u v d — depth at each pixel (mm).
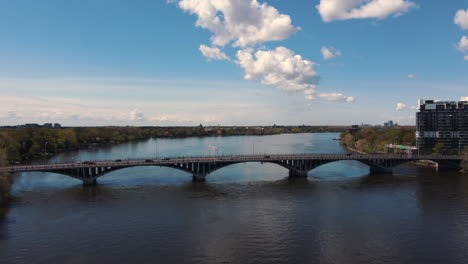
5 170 91500
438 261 52375
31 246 57969
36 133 197875
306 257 53625
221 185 108000
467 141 173250
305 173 124438
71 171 106250
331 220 70875
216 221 70562
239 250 56281
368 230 65062
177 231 64812
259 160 121438
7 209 79250
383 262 52000
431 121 177875
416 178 119438
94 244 58875
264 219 71688
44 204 83500
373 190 99250
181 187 104562
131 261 52594
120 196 91875
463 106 173125
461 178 118688
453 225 67375
